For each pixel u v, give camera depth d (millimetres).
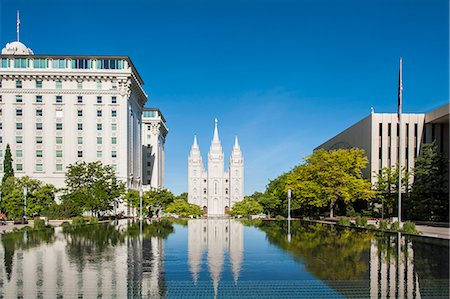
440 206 54438
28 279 15578
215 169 182750
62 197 66125
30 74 84938
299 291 13805
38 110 86375
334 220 56000
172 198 108812
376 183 63719
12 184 68250
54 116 86438
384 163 67562
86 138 86750
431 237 27797
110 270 17422
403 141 67875
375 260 19938
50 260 20016
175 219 78562
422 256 21125
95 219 54875
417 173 56938
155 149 138500
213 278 15914
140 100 108312
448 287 14273
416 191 55906
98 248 24969
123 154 86750
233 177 179000
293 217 77875
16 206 57281
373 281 15234
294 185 59781
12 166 85188
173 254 22469
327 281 15344
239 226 50438
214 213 180500
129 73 86375
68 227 44875
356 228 41188
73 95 86875
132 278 15828
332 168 56406
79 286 14453
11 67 85312
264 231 40281
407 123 68062
